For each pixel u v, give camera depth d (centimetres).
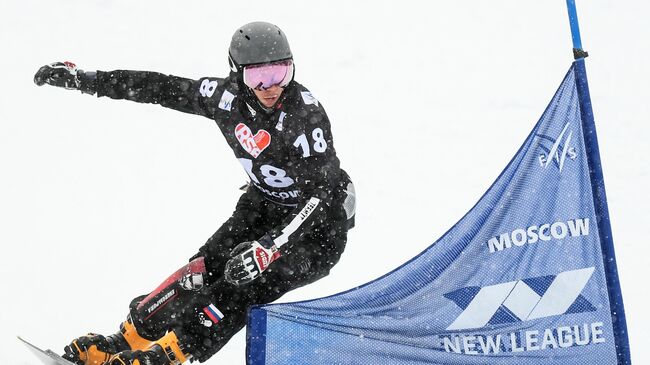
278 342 1207
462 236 1219
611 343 1224
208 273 1389
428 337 1227
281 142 1276
